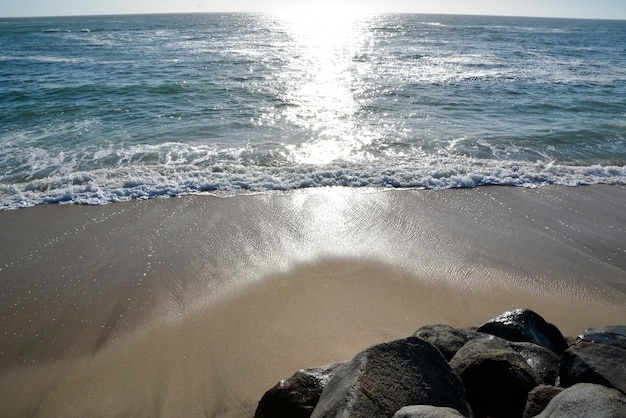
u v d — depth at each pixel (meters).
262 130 13.60
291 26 75.56
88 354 5.22
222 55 30.17
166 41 41.50
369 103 17.05
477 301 6.17
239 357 5.09
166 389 4.68
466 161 11.34
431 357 3.85
